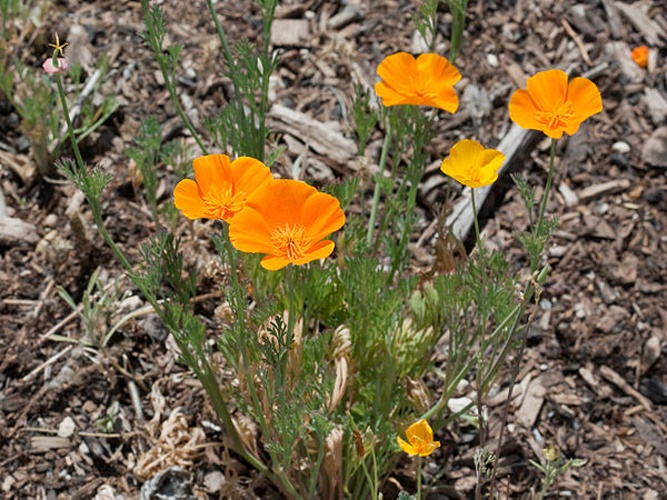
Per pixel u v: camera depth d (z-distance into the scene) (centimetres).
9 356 121
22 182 132
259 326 107
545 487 107
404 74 109
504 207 133
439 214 118
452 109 108
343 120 137
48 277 126
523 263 129
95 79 138
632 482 117
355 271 110
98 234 128
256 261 107
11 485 115
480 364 104
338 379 105
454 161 101
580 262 129
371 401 111
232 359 110
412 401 110
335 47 140
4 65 136
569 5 146
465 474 117
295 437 102
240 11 145
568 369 123
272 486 115
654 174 135
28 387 119
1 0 138
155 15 110
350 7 145
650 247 130
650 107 139
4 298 124
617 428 120
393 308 111
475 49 143
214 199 95
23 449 116
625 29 145
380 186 119
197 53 141
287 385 106
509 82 141
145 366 121
